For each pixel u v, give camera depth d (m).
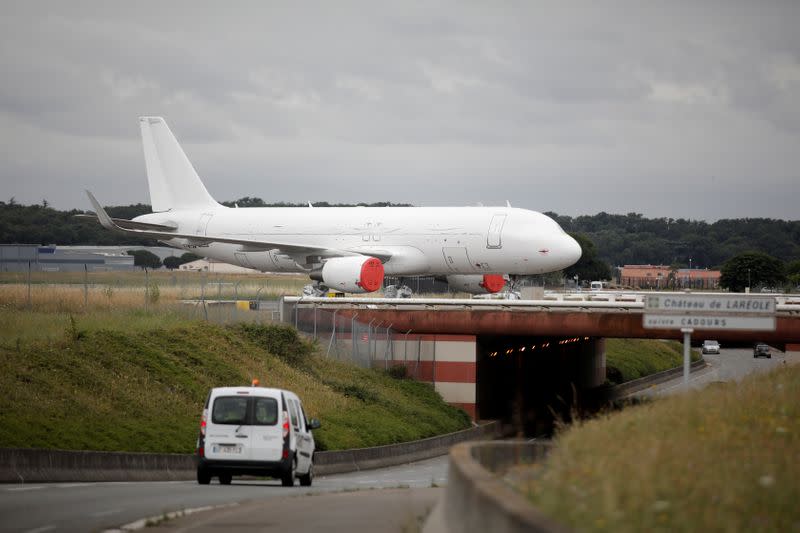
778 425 58.62
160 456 98.12
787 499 37.62
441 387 190.12
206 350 158.62
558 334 180.38
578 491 36.62
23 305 171.12
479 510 32.66
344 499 61.88
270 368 164.62
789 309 164.88
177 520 49.47
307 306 193.25
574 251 198.38
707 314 75.25
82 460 86.12
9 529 45.88
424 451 157.88
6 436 96.31
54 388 118.38
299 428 80.94
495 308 185.38
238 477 94.25
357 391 170.12
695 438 51.53
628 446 47.16
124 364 137.50
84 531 45.28
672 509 34.38
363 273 193.75
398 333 191.75
